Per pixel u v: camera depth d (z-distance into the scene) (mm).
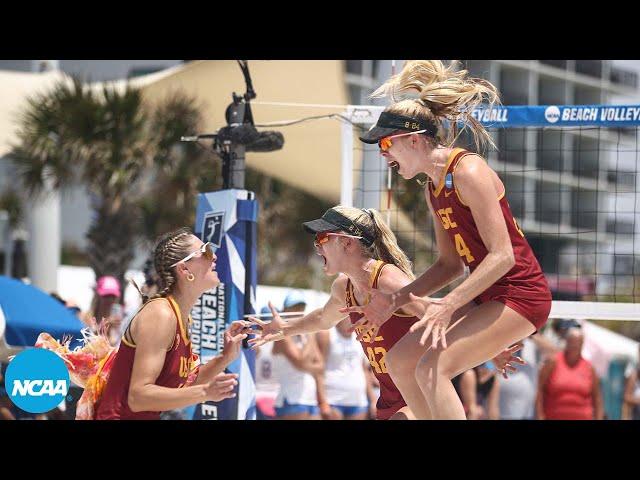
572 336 34781
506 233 13406
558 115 23844
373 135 14422
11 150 56344
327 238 16484
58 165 55438
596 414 35250
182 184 58500
